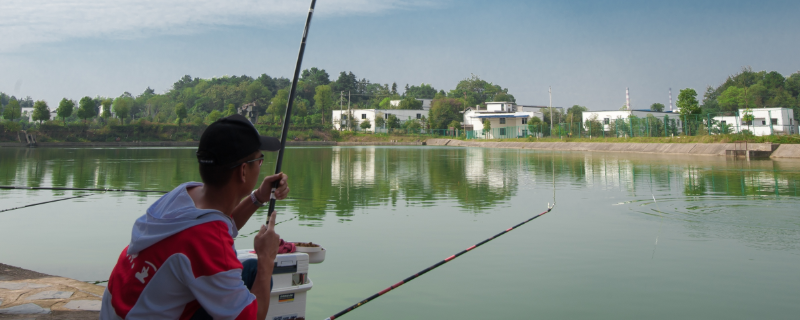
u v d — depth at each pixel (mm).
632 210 7238
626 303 3389
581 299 3498
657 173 13266
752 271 4133
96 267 4191
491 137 54688
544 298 3512
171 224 1223
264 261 1426
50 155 22359
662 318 3139
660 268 4234
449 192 9406
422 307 3318
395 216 6699
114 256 4551
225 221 1289
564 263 4391
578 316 3180
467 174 13445
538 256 4609
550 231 5727
